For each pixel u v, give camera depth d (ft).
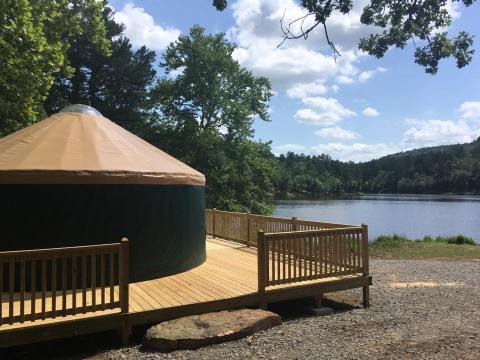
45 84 39.17
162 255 21.09
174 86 81.15
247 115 82.28
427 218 126.62
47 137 21.20
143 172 20.47
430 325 17.85
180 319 16.06
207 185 76.84
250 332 16.01
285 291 18.84
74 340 16.24
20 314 13.47
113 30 88.63
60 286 18.66
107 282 19.34
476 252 44.42
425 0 18.76
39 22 37.96
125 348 14.99
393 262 37.86
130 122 86.94
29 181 18.37
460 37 20.52
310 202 230.89
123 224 19.79
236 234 32.09
